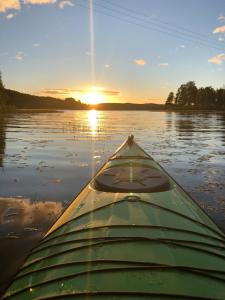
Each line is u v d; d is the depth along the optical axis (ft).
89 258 1.27
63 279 1.16
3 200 3.22
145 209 1.70
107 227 1.52
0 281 1.83
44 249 1.47
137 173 2.38
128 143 4.04
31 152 6.14
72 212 1.86
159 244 1.34
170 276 1.13
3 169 4.61
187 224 1.62
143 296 1.03
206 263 1.26
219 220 2.74
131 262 1.20
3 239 2.32
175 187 2.32
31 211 2.89
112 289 1.07
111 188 2.10
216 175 4.36
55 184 3.84
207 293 1.07
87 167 4.81
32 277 1.26
